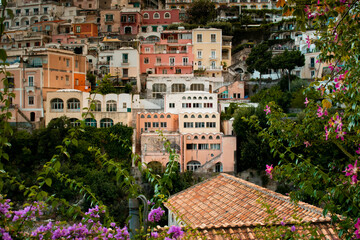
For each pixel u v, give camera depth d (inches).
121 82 3535.9
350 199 441.7
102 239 434.0
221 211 923.4
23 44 4832.7
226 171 2544.3
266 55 3676.2
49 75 3073.3
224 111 3090.6
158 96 3432.6
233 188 1037.2
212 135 2571.4
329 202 461.1
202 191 1090.1
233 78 3932.1
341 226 445.7
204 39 3959.2
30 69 3041.3
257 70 3705.7
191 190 1118.4
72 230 430.3
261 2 5334.6
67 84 3235.7
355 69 547.2
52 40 4862.2
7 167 2348.7
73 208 429.1
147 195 2337.6
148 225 494.9
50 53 3095.5
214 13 4928.6
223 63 4035.4
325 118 618.8
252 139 2443.4
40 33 4874.5
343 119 526.0
